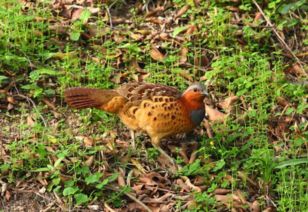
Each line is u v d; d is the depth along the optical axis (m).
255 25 13.45
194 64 12.86
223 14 13.39
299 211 10.55
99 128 11.77
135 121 11.19
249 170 11.07
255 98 12.26
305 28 13.34
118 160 11.30
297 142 11.52
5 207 10.66
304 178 11.01
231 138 11.55
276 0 13.61
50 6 13.68
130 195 10.73
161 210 10.66
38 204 10.70
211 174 11.09
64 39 13.12
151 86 11.25
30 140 11.45
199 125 11.79
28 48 12.77
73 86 12.27
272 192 10.88
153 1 13.88
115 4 13.84
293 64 12.98
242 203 10.67
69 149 11.28
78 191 10.71
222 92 12.49
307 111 12.20
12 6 13.32
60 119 11.91
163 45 13.08
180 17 13.61
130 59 12.79
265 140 11.52
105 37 13.22
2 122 11.81
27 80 12.36
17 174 11.01
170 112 11.02
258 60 12.58
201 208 10.55
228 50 12.93
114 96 11.16
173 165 11.22
